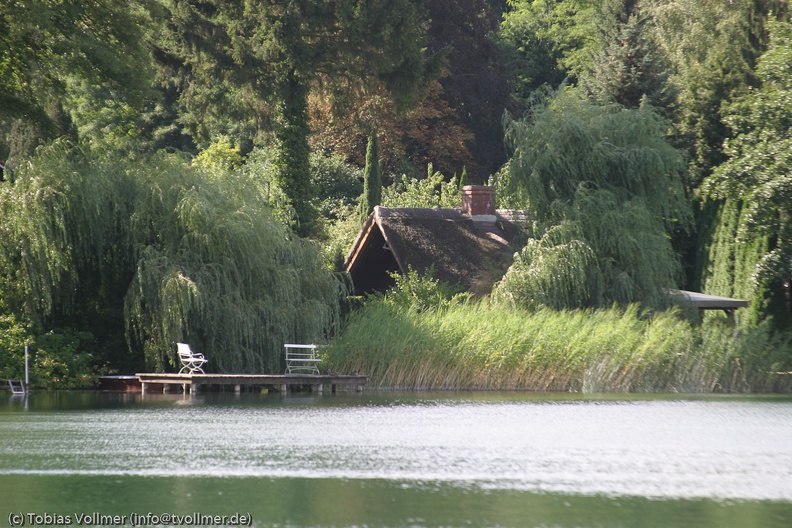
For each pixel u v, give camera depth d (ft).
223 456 165.78
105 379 377.71
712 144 546.67
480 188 517.55
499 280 458.91
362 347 366.84
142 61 463.83
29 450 173.17
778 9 550.77
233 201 373.20
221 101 602.44
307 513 115.65
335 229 652.48
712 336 384.27
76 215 346.33
